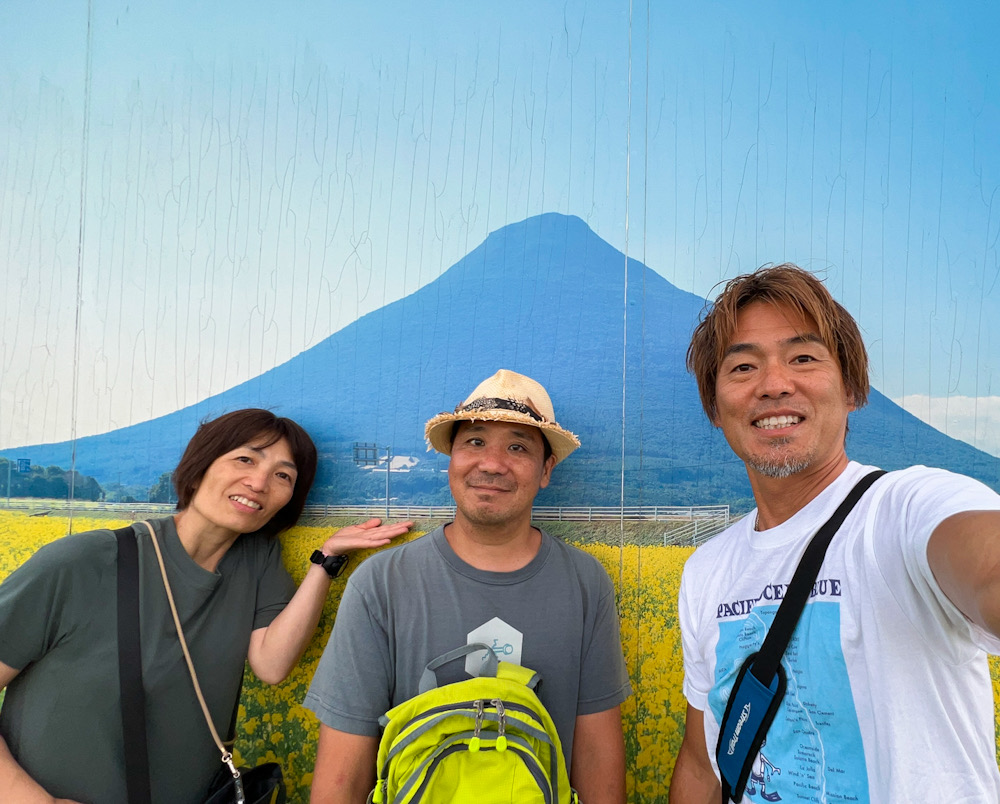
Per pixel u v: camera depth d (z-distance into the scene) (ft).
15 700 4.52
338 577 5.98
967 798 2.76
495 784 4.00
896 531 2.92
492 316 6.08
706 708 3.85
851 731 2.96
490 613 4.90
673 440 5.89
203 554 5.12
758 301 3.74
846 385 3.75
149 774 4.62
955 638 2.80
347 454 6.11
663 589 5.82
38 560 4.51
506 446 4.88
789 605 3.23
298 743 5.87
